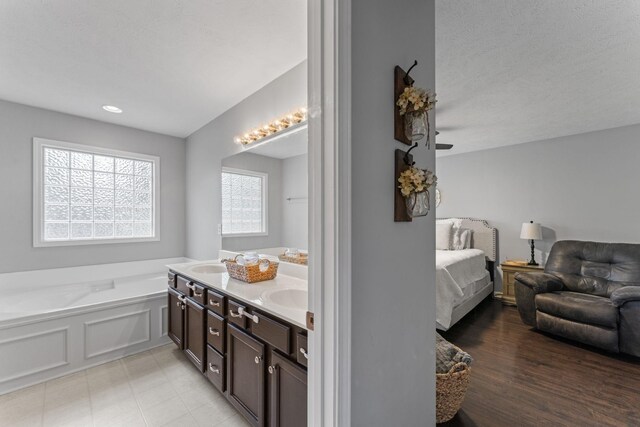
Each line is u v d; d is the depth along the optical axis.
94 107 3.03
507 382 2.19
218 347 1.94
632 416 1.82
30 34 1.86
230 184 3.09
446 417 1.76
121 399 2.01
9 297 2.81
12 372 2.09
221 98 2.84
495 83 2.44
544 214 4.06
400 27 1.16
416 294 1.27
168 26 1.80
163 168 3.87
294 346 1.37
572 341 2.92
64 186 3.24
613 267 3.13
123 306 2.59
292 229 2.31
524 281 3.26
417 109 1.11
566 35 1.81
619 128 3.53
